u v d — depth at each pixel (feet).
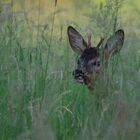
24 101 41.39
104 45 48.32
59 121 40.14
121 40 47.42
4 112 40.98
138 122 36.04
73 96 43.57
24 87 42.14
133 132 35.76
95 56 47.11
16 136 39.01
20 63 44.39
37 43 47.70
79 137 37.04
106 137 35.37
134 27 54.49
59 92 43.11
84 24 54.39
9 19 47.52
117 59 44.21
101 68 43.37
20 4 57.21
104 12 45.09
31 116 39.40
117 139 35.32
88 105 41.68
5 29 48.39
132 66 43.52
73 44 49.96
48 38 51.44
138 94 37.24
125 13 60.08
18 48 46.34
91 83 44.93
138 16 55.93
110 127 35.83
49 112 38.75
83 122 39.83
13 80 42.24
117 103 38.29
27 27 51.96
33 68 44.24
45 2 73.87
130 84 39.83
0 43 46.88
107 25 45.11
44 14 63.62
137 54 49.60
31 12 56.80
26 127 38.63
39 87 42.52
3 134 39.78
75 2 84.07
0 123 40.27
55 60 48.26
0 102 41.88
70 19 62.59
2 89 42.88
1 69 44.29
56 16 70.23
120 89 39.73
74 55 49.93
